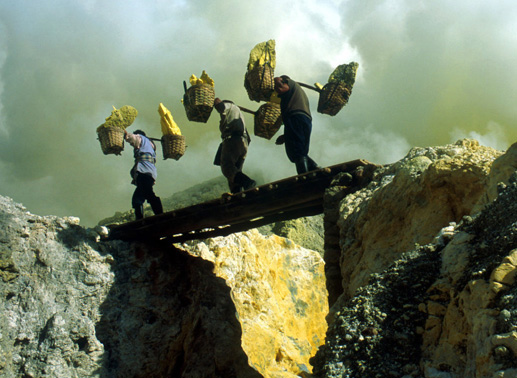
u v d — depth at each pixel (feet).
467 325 10.66
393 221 19.20
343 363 11.71
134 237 34.76
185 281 35.06
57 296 32.01
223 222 31.07
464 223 13.23
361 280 18.78
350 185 24.71
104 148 32.45
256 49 27.30
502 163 15.42
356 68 27.45
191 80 28.96
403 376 11.05
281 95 28.14
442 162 18.29
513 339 9.21
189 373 31.96
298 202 27.94
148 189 34.27
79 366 30.60
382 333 11.80
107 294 32.91
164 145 34.22
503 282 10.27
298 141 27.45
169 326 33.27
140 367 31.76
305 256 48.91
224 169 30.42
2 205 32.96
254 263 42.96
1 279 31.35
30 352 30.42
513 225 11.30
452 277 11.93
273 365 38.63
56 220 33.73
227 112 30.22
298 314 45.37
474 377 9.78
